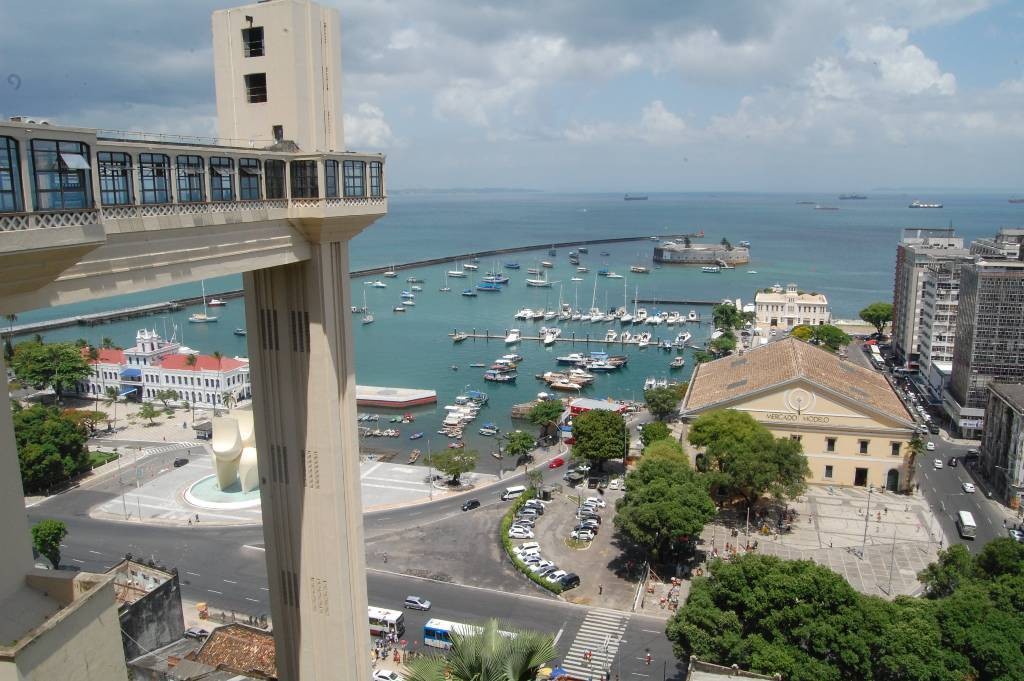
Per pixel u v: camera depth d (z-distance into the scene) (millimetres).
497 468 165250
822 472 147250
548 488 150250
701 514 110625
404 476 160125
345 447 56750
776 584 77312
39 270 31766
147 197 39375
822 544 122062
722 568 82875
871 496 142125
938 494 143875
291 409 55531
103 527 133000
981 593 77875
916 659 70312
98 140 35656
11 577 29781
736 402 148750
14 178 29688
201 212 42469
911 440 142125
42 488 149625
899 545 121688
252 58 53188
